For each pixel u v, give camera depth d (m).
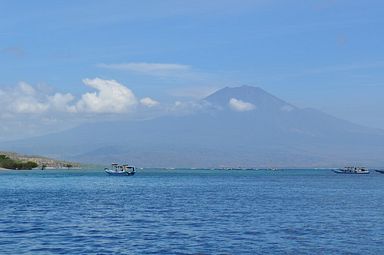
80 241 59.94
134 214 89.38
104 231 67.88
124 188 180.50
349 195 145.00
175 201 119.31
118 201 118.75
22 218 82.31
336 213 92.12
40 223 76.00
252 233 66.62
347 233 66.81
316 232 67.75
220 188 184.00
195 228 71.25
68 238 61.94
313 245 57.88
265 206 106.19
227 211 95.19
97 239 61.38
